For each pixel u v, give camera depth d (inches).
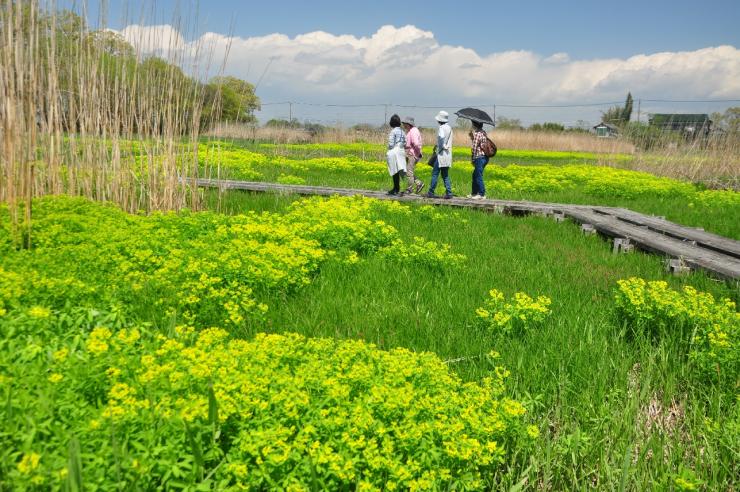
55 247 255.0
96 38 347.6
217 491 106.0
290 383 132.6
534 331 207.3
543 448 146.0
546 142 1583.4
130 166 374.0
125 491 103.9
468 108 550.0
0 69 269.3
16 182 296.2
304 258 258.8
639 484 134.3
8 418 112.3
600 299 251.6
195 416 118.3
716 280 289.1
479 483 122.1
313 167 860.6
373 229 330.6
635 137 1067.3
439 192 622.8
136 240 263.1
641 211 528.7
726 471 139.9
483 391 148.5
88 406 122.0
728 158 831.1
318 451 113.7
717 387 174.4
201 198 414.9
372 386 137.0
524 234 390.6
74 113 351.3
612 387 177.5
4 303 177.9
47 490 102.9
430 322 208.8
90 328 177.6
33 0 286.0
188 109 382.9
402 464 118.1
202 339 157.9
